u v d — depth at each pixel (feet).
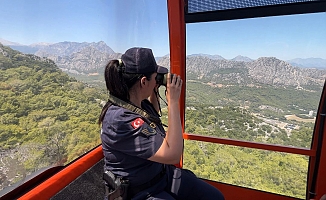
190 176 5.00
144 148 3.63
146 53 3.88
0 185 3.17
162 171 4.54
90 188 4.95
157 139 3.68
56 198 4.08
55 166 4.27
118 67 3.79
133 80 3.86
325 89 5.44
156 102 5.02
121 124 3.70
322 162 5.82
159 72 4.08
